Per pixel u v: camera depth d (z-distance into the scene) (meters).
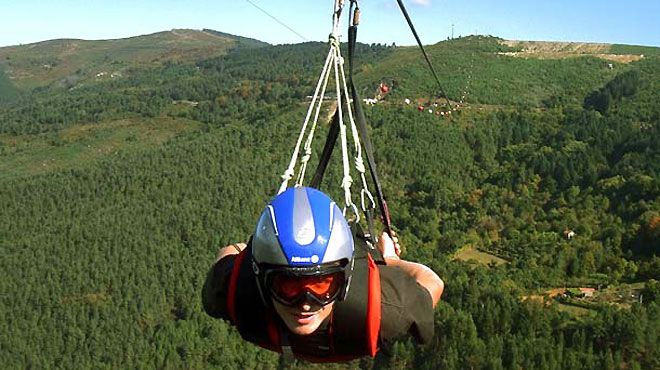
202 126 190.12
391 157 117.75
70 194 118.31
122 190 117.38
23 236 107.06
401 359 64.00
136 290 87.69
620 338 57.28
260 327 3.42
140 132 186.62
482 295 70.50
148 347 78.25
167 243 99.25
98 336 80.94
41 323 84.06
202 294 3.79
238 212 106.00
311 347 3.33
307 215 2.96
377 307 3.16
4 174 152.38
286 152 124.38
